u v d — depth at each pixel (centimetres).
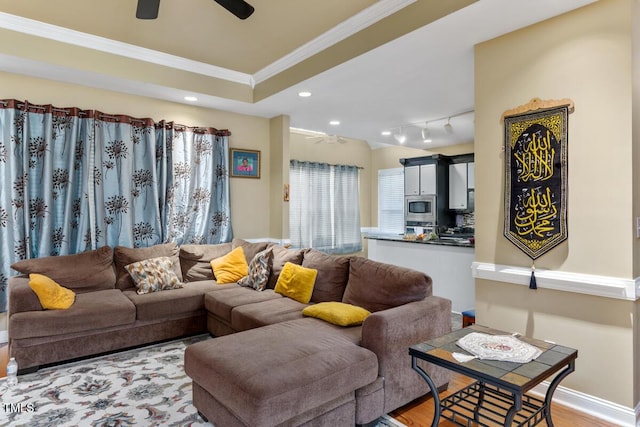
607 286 219
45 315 282
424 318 239
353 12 295
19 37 312
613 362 220
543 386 249
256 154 509
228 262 418
